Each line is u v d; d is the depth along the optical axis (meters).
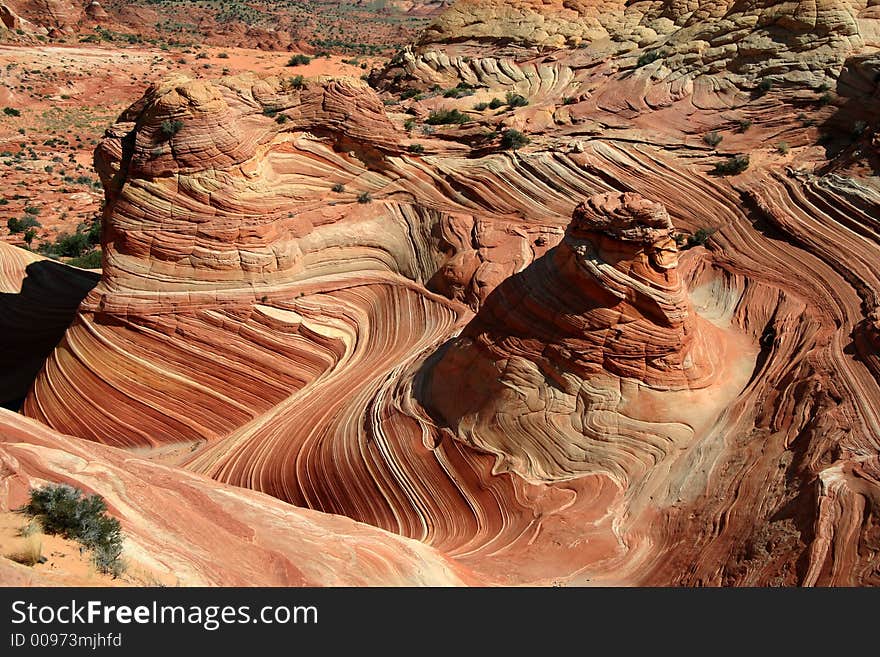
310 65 76.50
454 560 13.80
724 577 12.62
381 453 17.44
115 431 21.83
